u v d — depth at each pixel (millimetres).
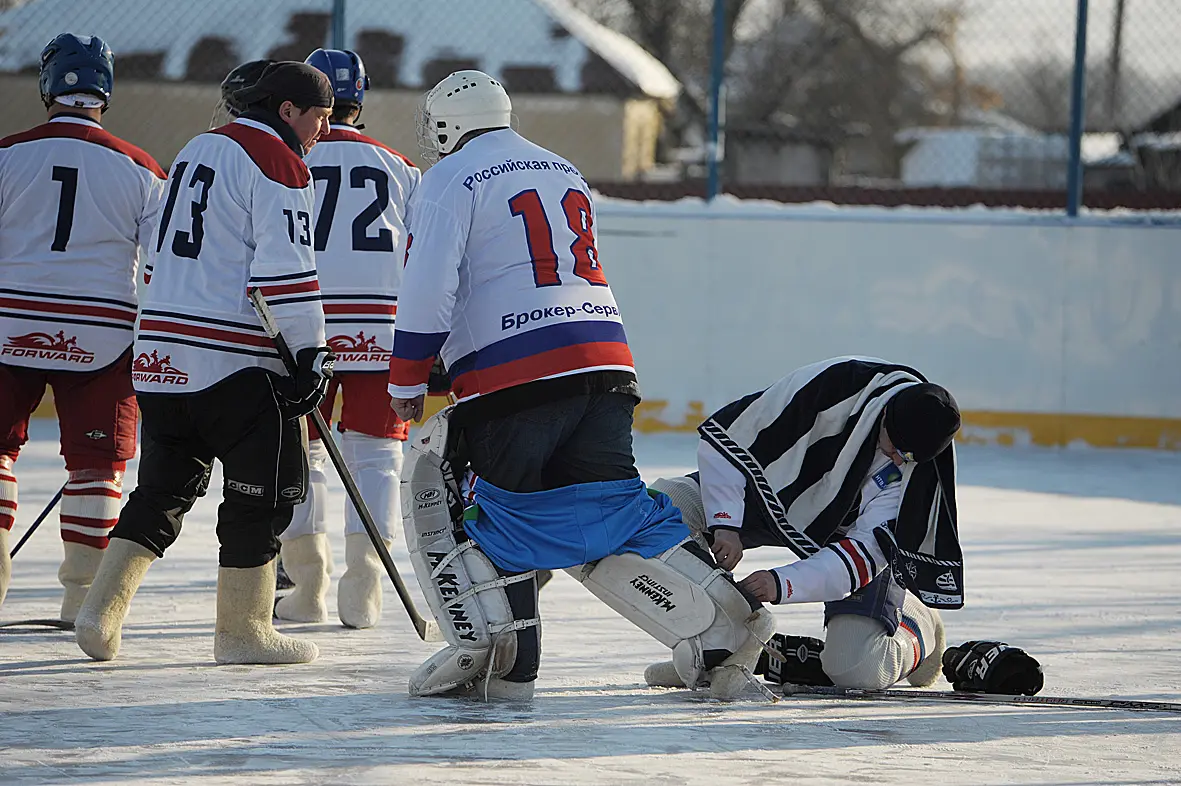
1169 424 32500
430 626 13094
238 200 11562
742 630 10961
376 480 14109
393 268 14477
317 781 8406
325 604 14711
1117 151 47250
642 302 33469
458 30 60188
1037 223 32656
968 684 11586
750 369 33344
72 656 11969
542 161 10977
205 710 10156
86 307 13289
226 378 11594
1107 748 9750
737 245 33219
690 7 85312
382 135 57750
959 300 32844
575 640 13461
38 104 54594
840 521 11156
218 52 53344
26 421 13570
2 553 13117
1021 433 32844
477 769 8750
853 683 11398
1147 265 32375
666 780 8625
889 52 89188
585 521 10688
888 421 10836
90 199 13320
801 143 71750
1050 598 16375
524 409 10461
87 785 8242
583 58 61406
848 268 33031
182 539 18781
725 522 11133
